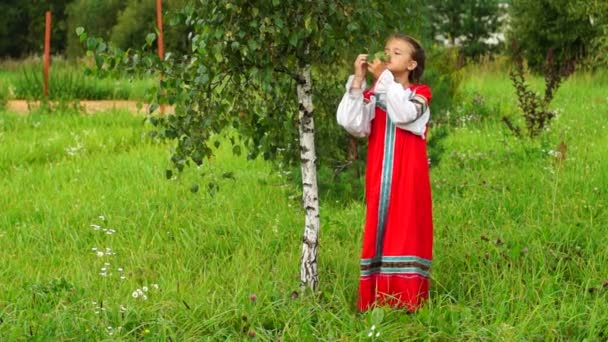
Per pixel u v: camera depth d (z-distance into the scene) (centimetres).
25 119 1421
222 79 546
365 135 538
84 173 998
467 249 647
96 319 509
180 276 612
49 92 1817
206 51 521
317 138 657
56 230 751
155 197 870
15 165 1058
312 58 550
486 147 1132
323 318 511
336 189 839
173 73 534
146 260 662
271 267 644
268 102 591
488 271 590
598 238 667
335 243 694
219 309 524
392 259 529
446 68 1452
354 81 525
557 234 667
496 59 2445
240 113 563
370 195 537
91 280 604
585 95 1738
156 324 503
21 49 3856
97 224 772
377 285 536
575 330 506
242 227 752
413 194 529
